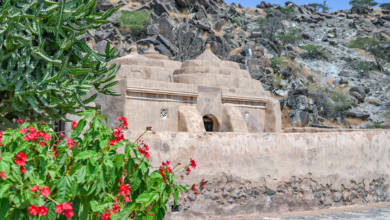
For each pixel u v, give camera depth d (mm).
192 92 17734
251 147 9094
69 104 7855
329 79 68438
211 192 8508
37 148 3861
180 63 24703
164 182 4238
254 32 74000
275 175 9281
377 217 8977
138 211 4113
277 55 69438
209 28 63688
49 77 7609
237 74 21297
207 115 18953
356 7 104000
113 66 8609
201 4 71812
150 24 57844
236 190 8789
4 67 7609
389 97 64500
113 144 4066
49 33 8164
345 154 10391
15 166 3594
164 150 8086
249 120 20219
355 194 10461
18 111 7883
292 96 53719
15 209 3488
